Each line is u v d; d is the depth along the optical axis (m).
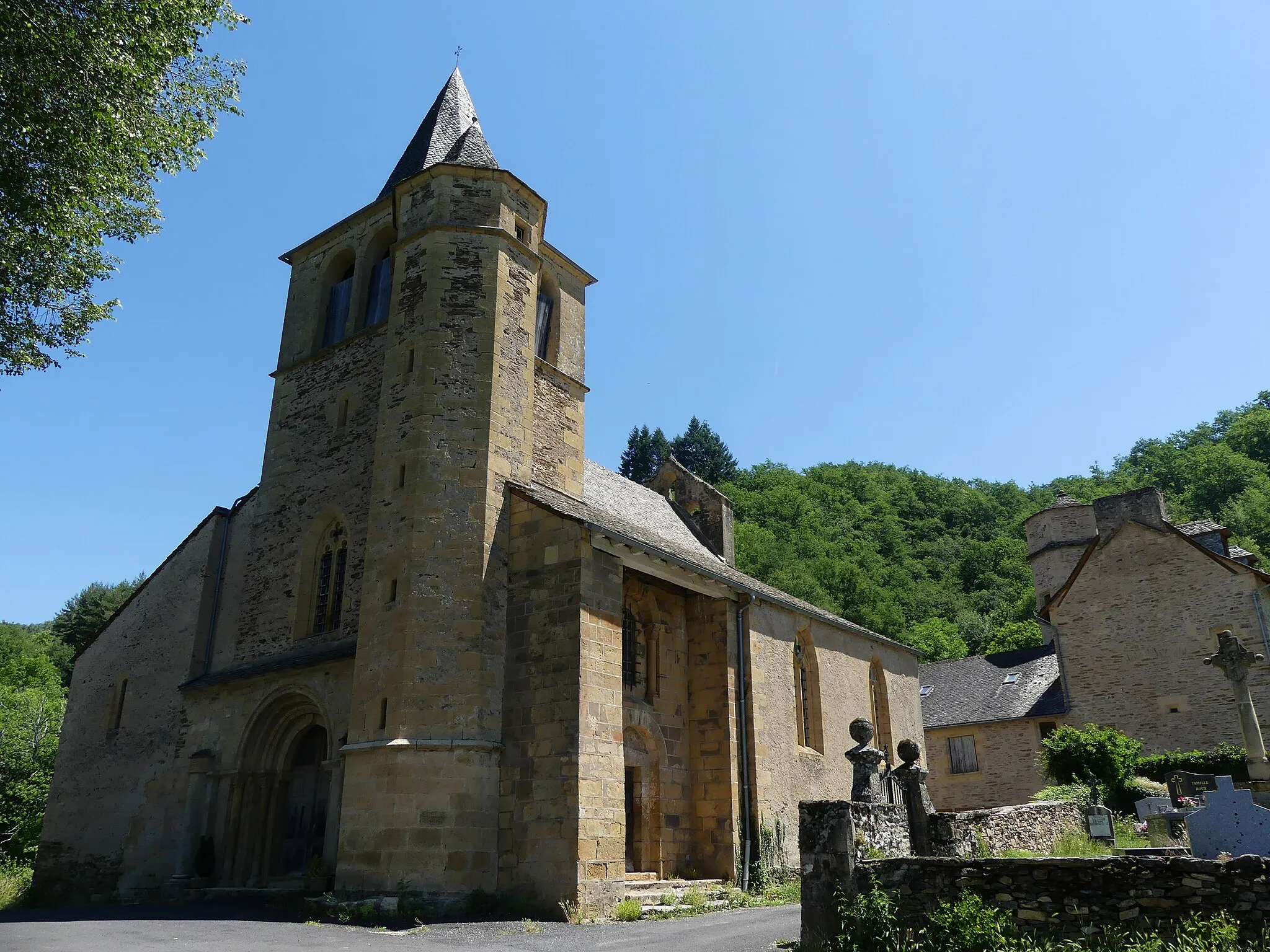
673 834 18.22
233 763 18.09
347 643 17.31
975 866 8.67
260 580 20.34
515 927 12.67
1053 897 8.27
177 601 21.62
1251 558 33.41
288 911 14.63
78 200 12.62
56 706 34.66
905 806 11.96
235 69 13.91
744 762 19.22
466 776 14.73
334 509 19.25
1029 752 31.88
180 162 13.53
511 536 16.84
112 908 16.33
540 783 14.80
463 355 17.58
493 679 15.67
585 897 13.91
